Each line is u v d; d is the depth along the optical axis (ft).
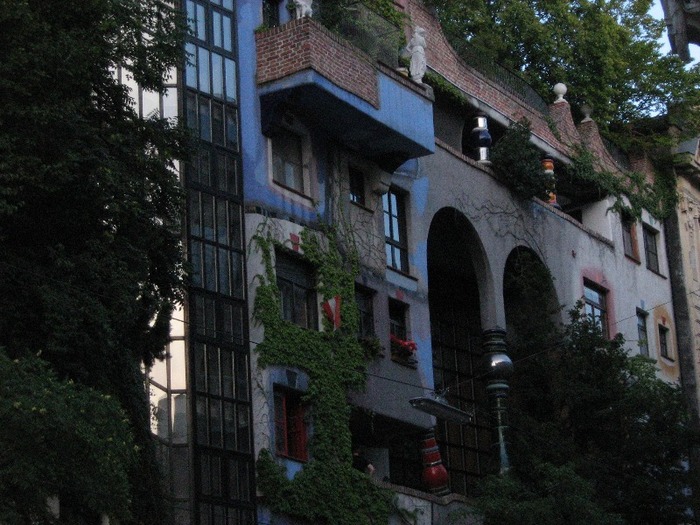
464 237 137.39
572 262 152.97
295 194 115.65
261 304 108.99
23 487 71.00
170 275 89.92
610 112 181.06
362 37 124.98
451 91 138.92
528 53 174.70
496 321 135.85
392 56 128.16
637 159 176.24
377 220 123.95
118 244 84.94
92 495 75.10
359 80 118.52
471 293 149.07
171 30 91.35
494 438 129.70
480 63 148.05
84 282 82.74
